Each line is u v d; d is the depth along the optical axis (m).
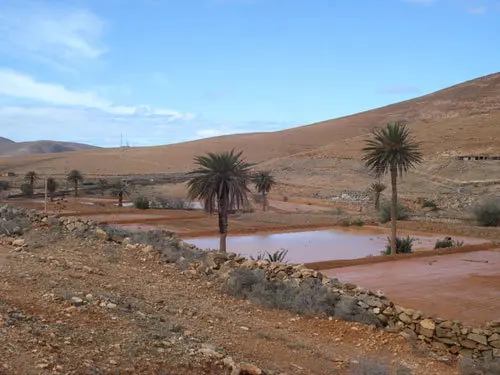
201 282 13.55
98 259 13.82
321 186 105.81
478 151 108.56
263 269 14.25
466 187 86.31
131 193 103.44
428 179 95.69
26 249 13.91
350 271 25.53
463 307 16.75
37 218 17.41
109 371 6.16
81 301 8.64
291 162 132.50
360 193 92.56
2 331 6.51
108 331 7.59
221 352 7.88
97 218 58.66
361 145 137.38
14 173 160.00
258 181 78.31
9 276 9.76
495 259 30.62
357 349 10.27
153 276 13.23
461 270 25.84
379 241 43.12
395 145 38.50
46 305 8.20
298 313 12.18
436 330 11.06
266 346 9.15
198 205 84.50
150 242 16.55
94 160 190.88
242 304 12.33
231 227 53.19
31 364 5.76
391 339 11.03
